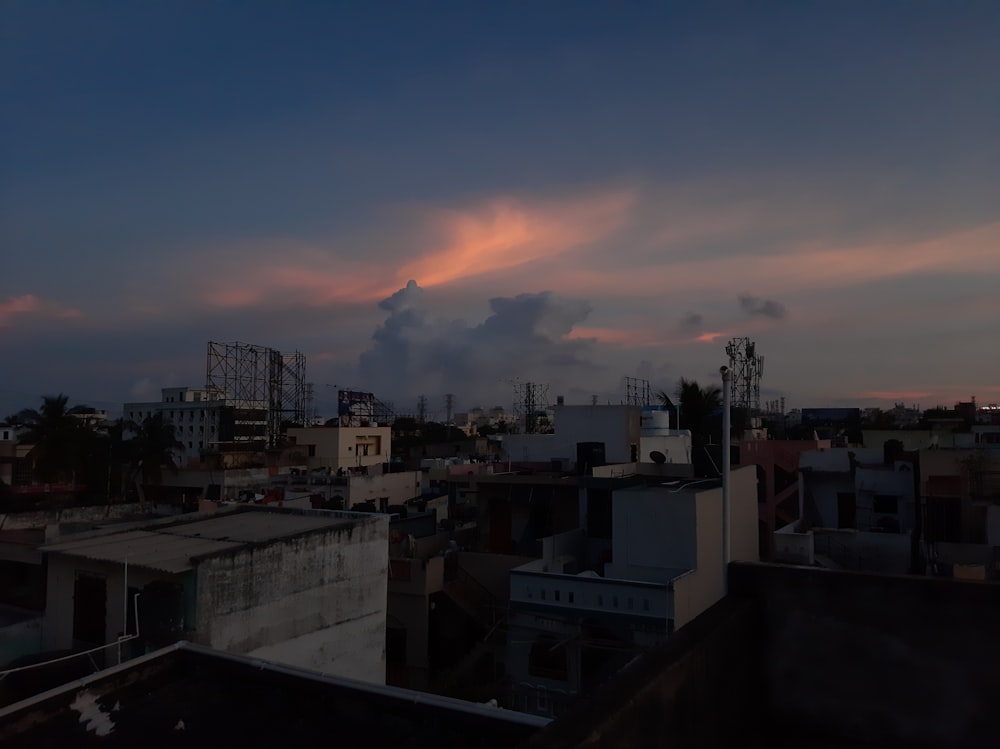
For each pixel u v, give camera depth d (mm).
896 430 50062
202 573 14039
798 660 4836
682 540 19016
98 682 9461
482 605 23375
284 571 15836
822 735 4727
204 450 63625
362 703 8828
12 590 19016
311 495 37188
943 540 25922
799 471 30219
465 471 32594
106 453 50875
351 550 17578
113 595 14758
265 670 9641
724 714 4227
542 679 18812
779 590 4922
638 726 3168
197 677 10000
